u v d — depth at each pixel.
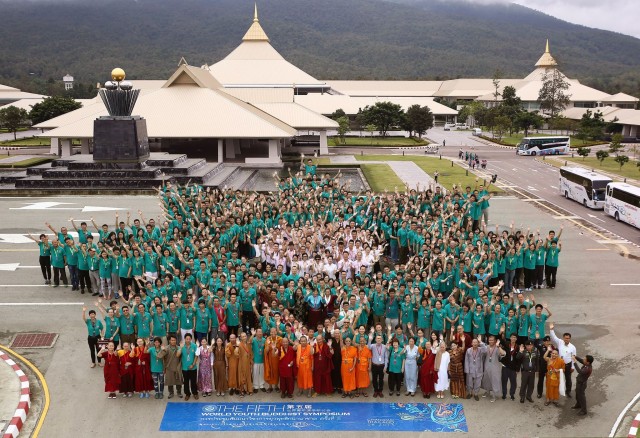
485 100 164.25
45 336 24.25
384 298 22.42
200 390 19.88
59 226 41.56
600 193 48.78
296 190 37.84
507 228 41.91
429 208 34.84
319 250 28.09
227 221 30.66
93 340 21.48
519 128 128.88
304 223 31.88
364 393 19.92
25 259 34.03
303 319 22.75
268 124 71.88
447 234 28.16
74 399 19.64
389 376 20.09
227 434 17.70
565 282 30.61
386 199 34.81
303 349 19.62
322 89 131.88
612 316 26.27
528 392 19.42
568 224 43.69
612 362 22.17
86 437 17.53
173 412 18.86
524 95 154.88
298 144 100.81
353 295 22.02
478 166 76.25
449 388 20.19
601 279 31.11
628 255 35.59
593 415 18.70
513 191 58.19
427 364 19.42
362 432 17.80
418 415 18.69
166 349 19.47
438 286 23.98
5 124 119.06
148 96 75.56
